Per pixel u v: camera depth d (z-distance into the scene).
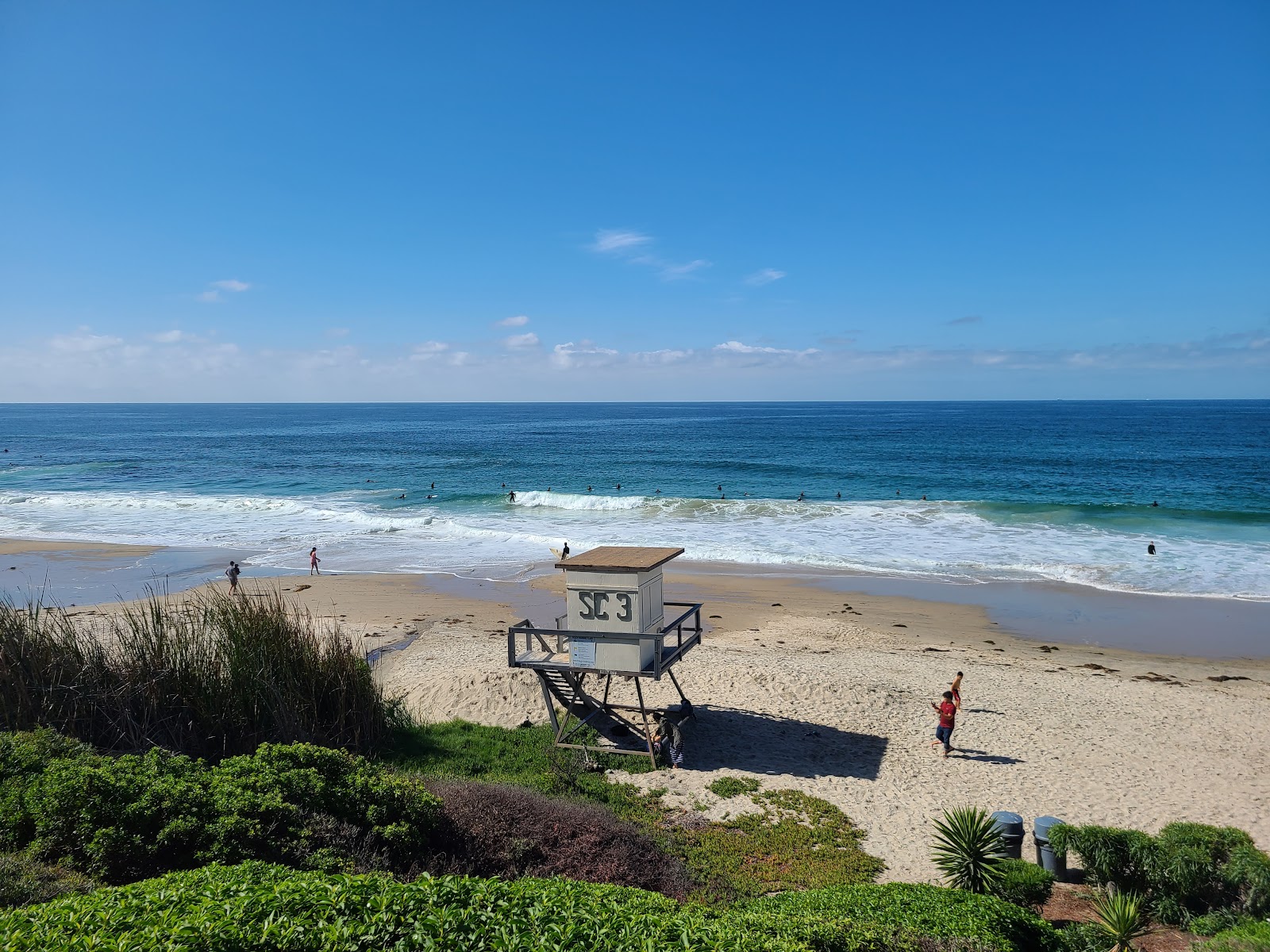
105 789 8.50
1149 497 51.81
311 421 198.38
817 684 19.16
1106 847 10.02
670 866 10.58
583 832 10.53
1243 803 13.35
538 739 15.97
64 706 12.27
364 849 8.87
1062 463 73.69
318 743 13.48
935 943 7.25
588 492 58.62
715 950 5.71
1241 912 9.12
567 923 5.86
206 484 65.38
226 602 14.74
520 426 167.88
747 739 16.30
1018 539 38.19
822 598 29.11
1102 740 16.23
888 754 15.57
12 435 141.25
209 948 5.18
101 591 29.88
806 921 7.02
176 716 12.92
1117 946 8.64
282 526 44.41
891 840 12.12
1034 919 8.45
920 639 24.36
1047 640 24.12
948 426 140.50
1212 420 149.00
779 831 12.29
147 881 6.20
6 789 8.84
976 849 9.88
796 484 62.34
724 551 36.41
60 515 48.38
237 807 8.60
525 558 36.12
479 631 24.88
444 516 47.16
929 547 36.75
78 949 5.00
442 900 6.05
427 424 182.12
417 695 18.62
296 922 5.50
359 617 26.64
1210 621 25.39
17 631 13.05
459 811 10.37
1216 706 18.23
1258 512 43.44
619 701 18.33
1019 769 14.84
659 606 15.85
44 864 7.89
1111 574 31.20
